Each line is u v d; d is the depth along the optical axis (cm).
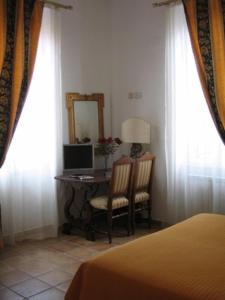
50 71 431
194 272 185
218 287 169
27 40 402
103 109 515
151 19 472
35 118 420
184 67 425
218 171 408
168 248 218
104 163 516
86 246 403
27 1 403
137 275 185
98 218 491
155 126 479
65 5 461
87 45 494
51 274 326
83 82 492
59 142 448
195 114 420
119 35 510
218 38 391
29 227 429
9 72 390
